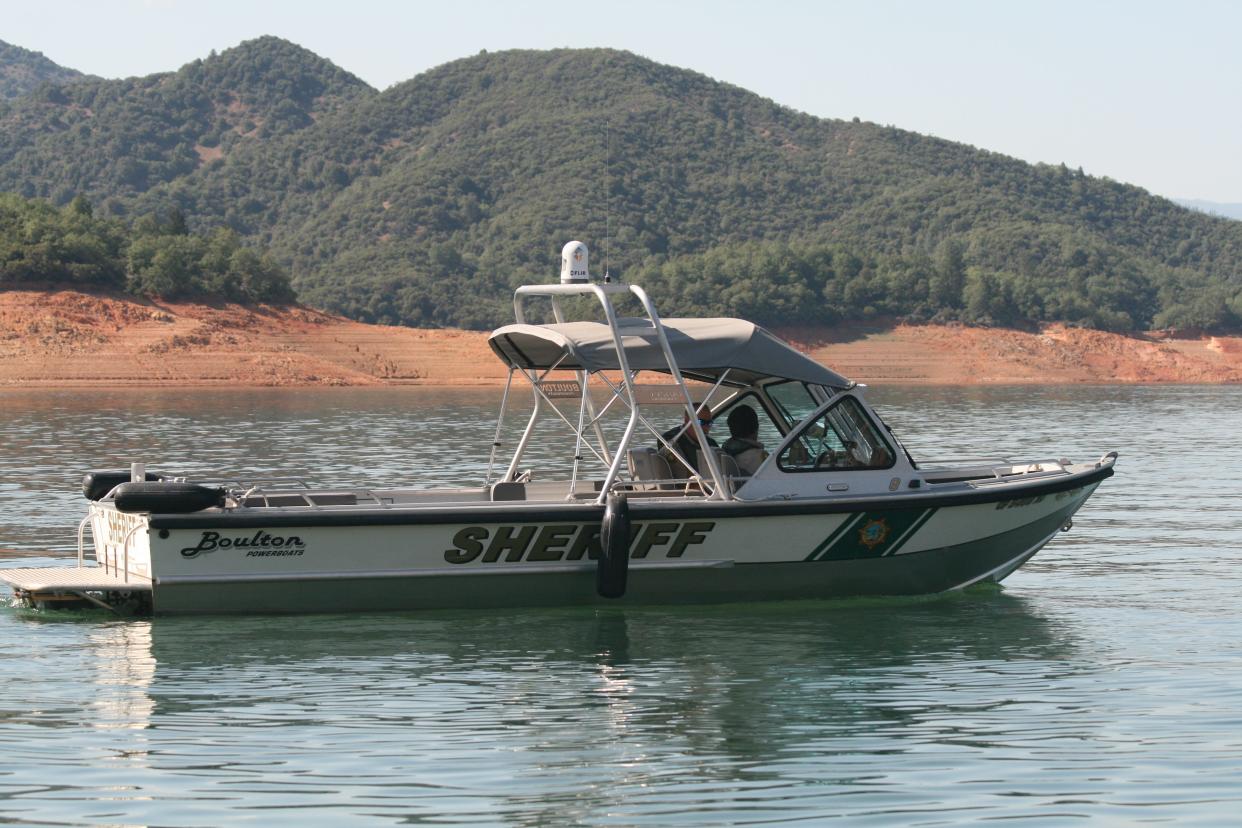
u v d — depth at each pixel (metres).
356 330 137.00
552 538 15.93
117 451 41.38
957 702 13.01
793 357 16.47
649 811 9.97
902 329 188.50
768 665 14.34
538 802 10.12
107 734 11.72
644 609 16.48
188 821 9.66
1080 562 21.45
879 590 17.38
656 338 15.89
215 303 134.88
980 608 17.42
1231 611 17.42
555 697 13.04
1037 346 185.75
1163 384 173.12
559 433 50.50
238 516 15.01
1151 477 37.16
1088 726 12.20
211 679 13.47
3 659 14.09
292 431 52.75
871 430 17.19
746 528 16.27
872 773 10.87
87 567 17.92
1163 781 10.64
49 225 136.25
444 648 14.77
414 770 10.84
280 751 11.29
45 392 95.75
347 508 15.40
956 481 18.48
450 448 43.09
